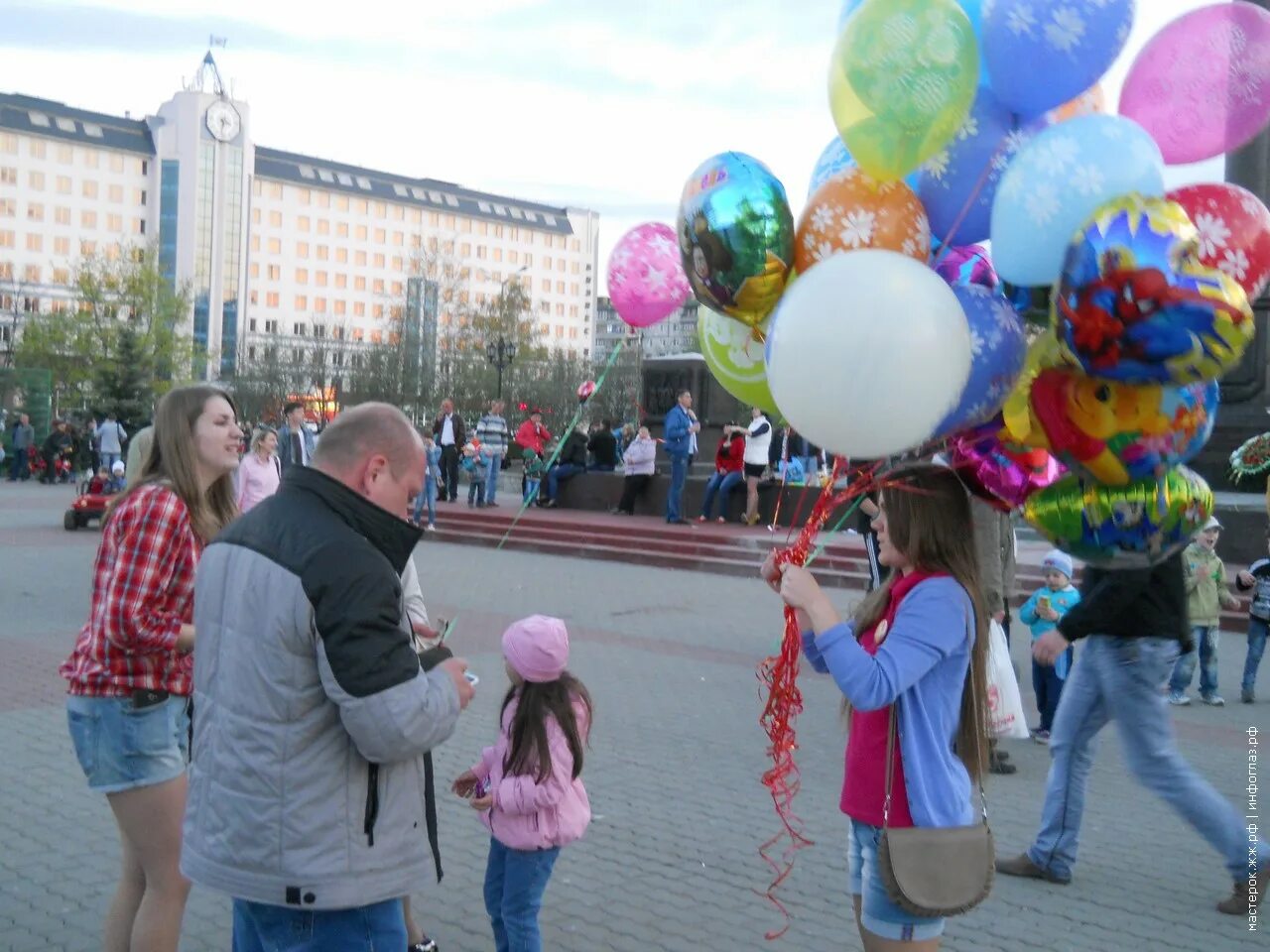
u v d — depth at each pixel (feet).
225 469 12.03
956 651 9.73
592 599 45.09
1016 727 20.22
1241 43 10.24
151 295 197.98
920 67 9.45
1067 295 9.16
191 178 375.86
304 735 8.22
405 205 421.18
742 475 63.26
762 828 18.72
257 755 8.20
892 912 9.57
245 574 8.37
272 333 382.83
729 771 21.95
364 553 8.32
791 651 10.54
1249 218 9.77
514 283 229.25
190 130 375.86
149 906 11.52
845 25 10.06
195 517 11.72
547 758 12.10
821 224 10.23
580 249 471.62
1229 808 15.51
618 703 27.50
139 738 11.29
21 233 352.49
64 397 191.52
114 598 10.96
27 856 16.71
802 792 20.63
